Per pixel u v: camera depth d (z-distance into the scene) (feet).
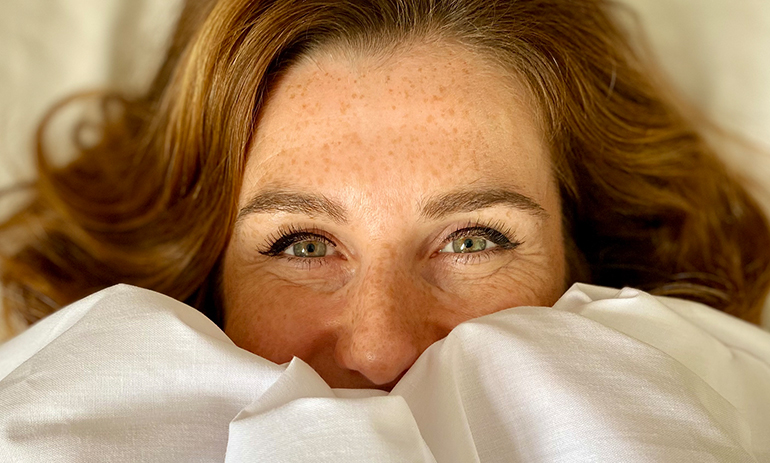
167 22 4.41
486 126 2.77
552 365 2.11
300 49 2.77
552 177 3.09
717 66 4.52
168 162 3.50
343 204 2.67
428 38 2.79
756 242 4.23
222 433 2.14
